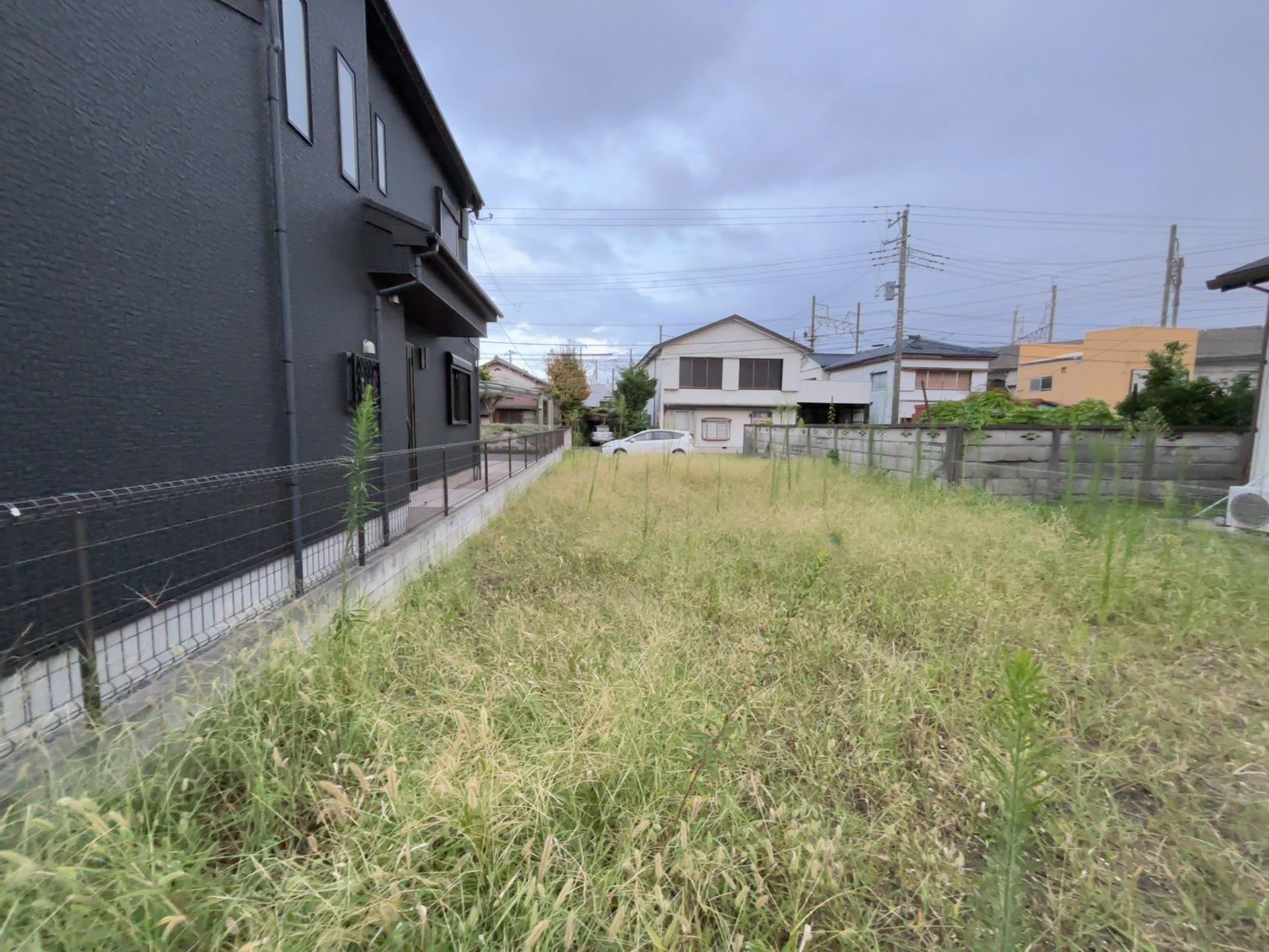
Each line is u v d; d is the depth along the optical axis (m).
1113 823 1.50
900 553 3.54
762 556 3.67
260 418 3.38
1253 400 6.74
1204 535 3.73
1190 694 2.09
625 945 1.11
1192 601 2.77
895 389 17.77
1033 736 1.49
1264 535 4.25
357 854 1.24
